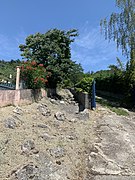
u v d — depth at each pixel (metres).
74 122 11.18
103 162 7.37
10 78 19.41
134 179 6.55
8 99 11.20
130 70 19.03
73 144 8.27
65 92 22.25
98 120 11.93
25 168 5.82
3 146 6.76
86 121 11.61
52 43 20.12
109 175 6.68
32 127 9.13
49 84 20.25
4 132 7.82
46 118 11.09
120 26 20.23
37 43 20.34
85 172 6.68
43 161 6.51
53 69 19.53
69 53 21.59
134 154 8.18
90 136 9.46
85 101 14.63
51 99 17.14
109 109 15.05
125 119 12.85
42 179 5.67
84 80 18.03
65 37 21.22
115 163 7.39
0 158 6.13
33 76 14.85
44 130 9.09
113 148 8.48
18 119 9.51
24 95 12.91
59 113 11.70
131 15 19.53
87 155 7.72
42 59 19.91
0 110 10.08
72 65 21.14
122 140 9.31
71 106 15.98
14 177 5.52
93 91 15.03
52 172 6.09
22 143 7.21
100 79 27.06
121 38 19.97
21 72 14.61
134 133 10.48
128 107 17.47
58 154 7.14
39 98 15.78
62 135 8.98
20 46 20.84
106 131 10.23
